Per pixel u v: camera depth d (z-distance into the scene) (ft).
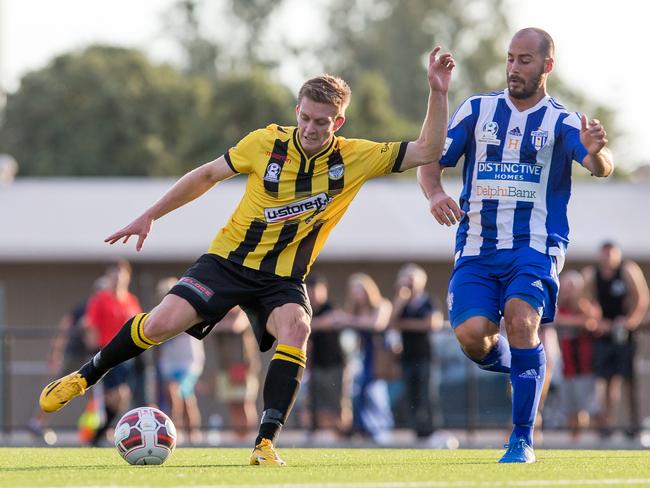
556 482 53.78
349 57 536.42
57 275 198.08
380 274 200.23
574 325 129.39
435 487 51.47
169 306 62.85
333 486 51.47
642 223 207.51
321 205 63.98
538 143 66.33
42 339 132.57
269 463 62.64
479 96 68.28
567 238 67.15
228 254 63.98
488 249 66.54
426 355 126.00
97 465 64.08
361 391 125.90
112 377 127.03
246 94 406.62
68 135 425.28
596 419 129.59
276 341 64.64
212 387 133.18
